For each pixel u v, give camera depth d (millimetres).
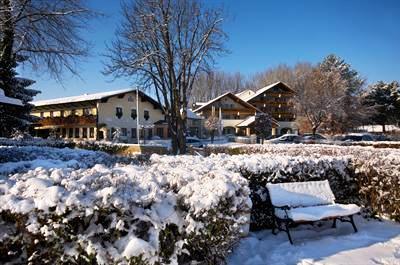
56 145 19266
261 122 38594
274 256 4266
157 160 6953
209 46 21297
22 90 24062
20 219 2945
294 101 49250
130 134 43938
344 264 3951
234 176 4074
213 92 83438
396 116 61438
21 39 14945
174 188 3826
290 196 5305
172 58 20766
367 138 40625
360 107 50000
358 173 6555
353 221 5539
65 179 3424
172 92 21047
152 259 3088
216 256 3643
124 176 3730
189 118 50156
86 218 3100
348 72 62406
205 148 20703
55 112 48125
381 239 4898
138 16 20031
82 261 3055
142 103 45438
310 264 3969
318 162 6227
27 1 14672
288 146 17172
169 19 20125
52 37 15695
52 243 2988
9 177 3848
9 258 3008
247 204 3850
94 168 4410
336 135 45469
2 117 21438
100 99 40750
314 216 4805
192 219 3422
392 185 5953
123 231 3205
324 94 44469
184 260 3588
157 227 3197
